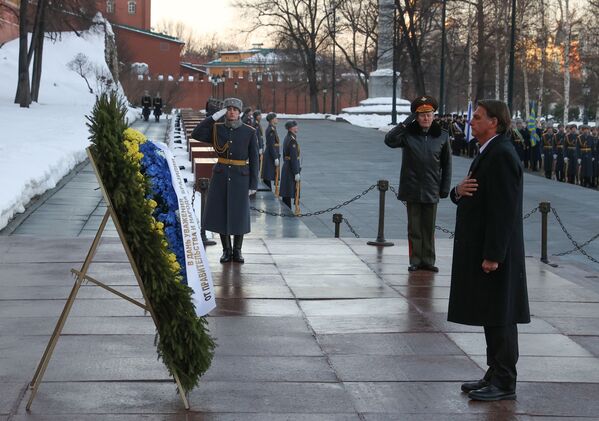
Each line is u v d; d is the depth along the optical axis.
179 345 6.20
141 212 6.05
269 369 7.32
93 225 15.96
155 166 6.30
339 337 8.36
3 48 77.44
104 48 85.38
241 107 11.78
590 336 8.60
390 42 74.25
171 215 6.34
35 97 62.62
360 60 105.50
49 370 7.07
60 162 23.55
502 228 6.26
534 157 39.84
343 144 48.56
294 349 7.92
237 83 103.94
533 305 9.91
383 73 79.69
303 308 9.50
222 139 11.73
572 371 7.46
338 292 10.30
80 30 84.19
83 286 10.06
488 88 82.88
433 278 11.25
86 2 65.12
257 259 12.36
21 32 56.22
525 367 7.55
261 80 103.00
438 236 19.91
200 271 6.45
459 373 7.31
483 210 6.43
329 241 14.10
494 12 71.81
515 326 6.61
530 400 6.70
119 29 114.75
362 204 25.34
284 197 22.98
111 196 6.04
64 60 79.25
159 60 119.06
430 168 11.53
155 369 7.16
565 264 14.22
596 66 79.56
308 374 7.21
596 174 34.09
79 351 7.59
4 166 19.45
